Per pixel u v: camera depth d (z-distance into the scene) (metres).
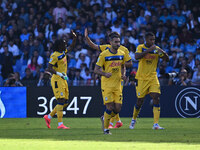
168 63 56.91
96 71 25.73
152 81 30.23
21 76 60.78
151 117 44.47
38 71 56.16
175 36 61.47
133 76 43.19
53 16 66.44
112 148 17.70
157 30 61.62
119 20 62.94
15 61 61.72
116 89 26.17
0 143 20.34
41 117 45.53
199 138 22.97
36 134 26.06
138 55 29.66
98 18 63.72
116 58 26.03
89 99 45.09
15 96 46.06
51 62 31.16
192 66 55.28
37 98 45.69
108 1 67.25
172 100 44.47
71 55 58.94
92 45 30.86
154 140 21.78
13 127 32.72
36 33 64.81
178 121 38.91
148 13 64.94
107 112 25.73
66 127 31.53
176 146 18.62
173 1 68.12
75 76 54.03
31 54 61.69
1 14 68.56
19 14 68.00
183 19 64.31
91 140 21.81
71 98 45.22
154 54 29.94
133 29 61.59
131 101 44.47
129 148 17.69
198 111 44.28
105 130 25.88
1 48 62.22
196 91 44.31
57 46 31.34
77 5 69.19
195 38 62.38
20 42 63.75
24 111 45.94
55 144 19.66
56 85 31.70
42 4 69.25
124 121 38.91
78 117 45.03
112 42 25.75
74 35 32.81
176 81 45.31
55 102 45.41
